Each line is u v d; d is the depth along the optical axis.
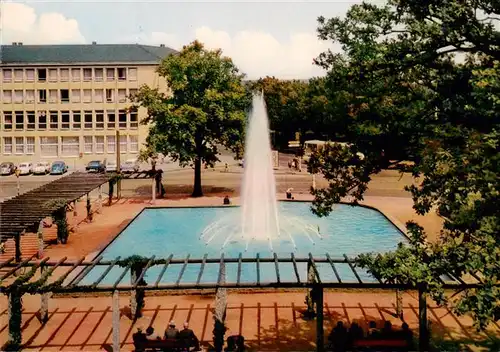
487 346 16.86
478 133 11.59
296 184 54.81
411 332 16.56
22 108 74.81
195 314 20.02
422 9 12.19
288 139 99.56
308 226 36.09
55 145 75.94
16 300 16.36
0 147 75.25
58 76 74.56
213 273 25.98
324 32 14.20
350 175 14.73
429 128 13.09
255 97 51.88
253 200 44.94
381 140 13.83
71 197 32.50
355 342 16.30
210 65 47.06
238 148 48.56
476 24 11.82
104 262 18.84
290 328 18.59
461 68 13.31
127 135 76.12
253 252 30.05
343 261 18.14
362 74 14.05
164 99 47.84
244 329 18.48
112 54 75.69
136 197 48.03
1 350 16.23
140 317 19.70
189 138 44.78
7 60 73.38
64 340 17.56
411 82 14.06
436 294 12.42
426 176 12.59
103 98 75.31
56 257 27.98
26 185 56.25
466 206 11.84
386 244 31.77
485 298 11.06
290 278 25.06
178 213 41.31
